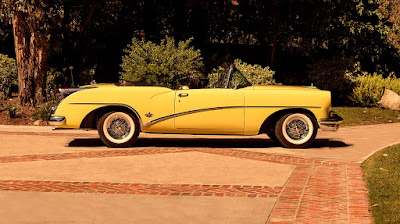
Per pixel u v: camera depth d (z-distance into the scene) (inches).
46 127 593.3
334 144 452.4
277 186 289.1
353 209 239.9
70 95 422.0
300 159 374.0
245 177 313.9
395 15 925.8
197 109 410.6
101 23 865.5
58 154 398.0
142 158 379.9
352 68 857.5
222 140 481.7
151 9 860.6
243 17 858.8
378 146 440.8
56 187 289.4
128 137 424.5
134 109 414.3
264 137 505.0
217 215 235.1
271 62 893.2
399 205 243.0
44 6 679.7
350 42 865.5
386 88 772.0
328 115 416.5
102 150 414.9
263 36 879.7
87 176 318.0
